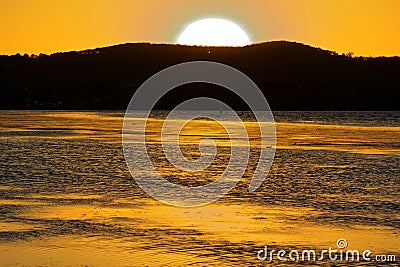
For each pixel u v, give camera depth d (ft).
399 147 311.27
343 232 117.19
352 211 137.59
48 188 167.32
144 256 101.14
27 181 180.96
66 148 292.81
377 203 148.05
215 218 128.88
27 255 101.35
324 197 156.56
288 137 397.19
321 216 131.75
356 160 245.86
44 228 117.91
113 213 132.77
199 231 116.88
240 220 126.93
